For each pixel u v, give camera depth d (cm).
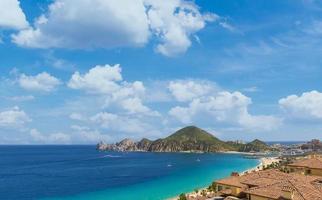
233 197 5975
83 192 13700
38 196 12925
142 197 12194
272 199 4850
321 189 5166
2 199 12344
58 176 19588
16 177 19312
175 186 14762
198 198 7594
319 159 7900
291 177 5950
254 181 6088
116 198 12219
